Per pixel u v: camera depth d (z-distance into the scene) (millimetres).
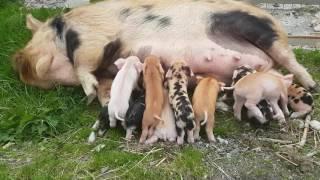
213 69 1428
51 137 1361
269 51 1419
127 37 1461
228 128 1344
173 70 1320
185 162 1223
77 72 1467
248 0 1922
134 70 1336
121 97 1291
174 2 1478
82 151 1298
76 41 1467
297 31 1800
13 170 1255
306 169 1224
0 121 1402
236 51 1409
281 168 1224
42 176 1217
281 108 1361
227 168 1220
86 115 1436
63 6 2010
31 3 2062
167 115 1282
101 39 1460
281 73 1501
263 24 1412
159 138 1284
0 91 1537
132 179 1207
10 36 1789
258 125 1338
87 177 1216
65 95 1504
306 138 1312
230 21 1422
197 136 1279
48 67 1489
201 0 1481
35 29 1595
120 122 1335
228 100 1426
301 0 1950
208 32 1433
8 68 1617
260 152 1264
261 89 1279
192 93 1425
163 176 1208
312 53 1682
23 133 1363
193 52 1420
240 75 1356
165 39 1436
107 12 1494
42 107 1454
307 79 1432
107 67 1482
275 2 1959
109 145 1303
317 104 1422
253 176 1206
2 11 1983
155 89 1271
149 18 1461
